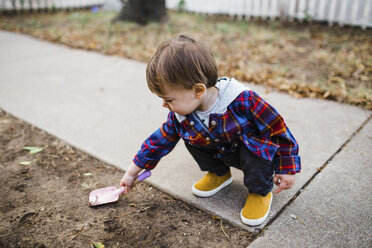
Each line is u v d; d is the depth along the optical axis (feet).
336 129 7.93
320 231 5.02
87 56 14.84
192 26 20.12
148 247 5.01
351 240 4.82
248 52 14.53
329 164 6.62
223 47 15.38
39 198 6.16
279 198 5.73
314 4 19.74
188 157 7.14
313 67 12.50
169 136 5.38
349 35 17.17
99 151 7.57
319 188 5.95
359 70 11.76
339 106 9.14
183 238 5.13
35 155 7.57
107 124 8.77
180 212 5.69
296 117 8.61
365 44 15.33
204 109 4.71
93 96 10.57
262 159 4.89
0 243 5.17
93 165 7.17
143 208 5.83
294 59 13.58
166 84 4.23
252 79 11.29
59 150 7.75
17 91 11.16
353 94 9.66
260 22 20.99
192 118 4.84
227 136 4.81
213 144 5.01
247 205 5.38
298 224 5.18
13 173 6.91
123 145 7.77
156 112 9.35
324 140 7.48
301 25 19.75
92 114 9.36
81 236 5.28
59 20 23.61
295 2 20.29
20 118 9.30
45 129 8.64
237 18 22.58
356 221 5.16
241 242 4.99
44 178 6.75
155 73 4.26
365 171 6.35
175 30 19.19
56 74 12.66
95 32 19.01
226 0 22.95
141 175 5.62
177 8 25.16
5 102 10.34
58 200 6.10
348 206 5.48
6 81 12.10
